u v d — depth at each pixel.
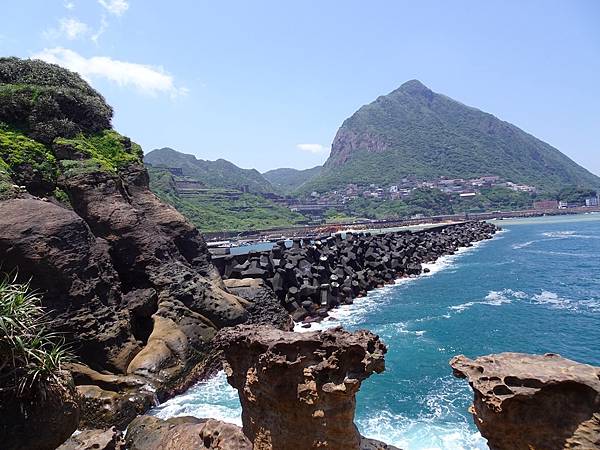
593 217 194.25
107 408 20.83
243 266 45.84
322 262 51.88
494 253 83.62
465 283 54.38
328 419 11.48
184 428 15.51
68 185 30.50
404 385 24.52
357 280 52.47
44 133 32.44
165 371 24.23
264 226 168.12
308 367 11.50
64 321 22.88
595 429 8.90
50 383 13.54
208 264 37.19
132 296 28.14
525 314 38.28
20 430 12.73
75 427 14.37
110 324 24.66
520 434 9.62
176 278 30.06
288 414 11.81
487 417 9.99
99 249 27.48
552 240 101.06
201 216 158.38
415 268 63.38
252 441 13.05
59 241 23.81
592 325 34.28
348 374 11.33
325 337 11.72
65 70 39.72
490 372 10.18
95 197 30.59
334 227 170.88
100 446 14.59
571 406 9.21
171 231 36.06
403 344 31.66
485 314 38.91
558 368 9.82
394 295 49.53
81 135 34.88
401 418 20.80
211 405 23.05
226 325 29.70
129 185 35.94
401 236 85.50
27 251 22.45
